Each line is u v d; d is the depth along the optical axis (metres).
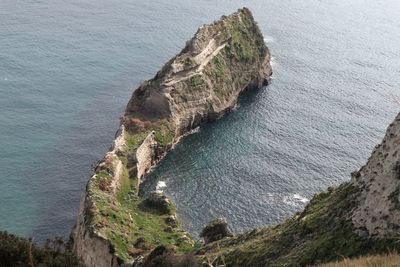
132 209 89.50
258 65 146.88
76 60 153.62
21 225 86.44
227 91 133.50
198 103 124.44
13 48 153.62
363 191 43.97
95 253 71.81
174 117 119.00
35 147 109.50
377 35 197.62
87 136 116.88
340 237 41.88
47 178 99.75
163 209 89.88
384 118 130.00
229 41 142.50
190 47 131.00
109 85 143.00
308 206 52.12
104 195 86.75
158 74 124.31
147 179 103.75
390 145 43.56
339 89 146.38
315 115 129.50
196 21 195.50
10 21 172.88
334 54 173.12
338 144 115.94
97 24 181.75
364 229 40.56
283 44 177.25
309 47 177.12
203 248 61.44
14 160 103.88
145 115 119.56
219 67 135.25
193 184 101.19
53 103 128.75
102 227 74.62
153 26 186.38
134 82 146.75
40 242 83.12
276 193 97.62
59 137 114.75
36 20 177.12
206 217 90.69
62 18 182.50
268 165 106.75
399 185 39.94
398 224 38.31
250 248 49.91
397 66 168.88
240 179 102.12
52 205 92.38
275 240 49.03
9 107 123.38
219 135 120.88
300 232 47.03
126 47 167.75
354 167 107.25
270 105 135.00
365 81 153.50
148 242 74.44
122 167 99.75
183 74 125.56
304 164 107.31
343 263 26.59
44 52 154.75
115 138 110.69
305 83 148.88
